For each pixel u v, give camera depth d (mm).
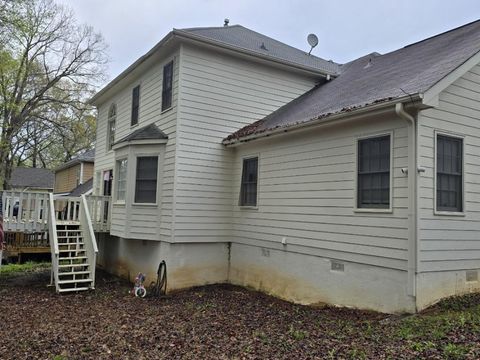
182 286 10125
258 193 10031
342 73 12938
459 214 6750
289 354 4762
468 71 6965
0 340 5789
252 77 11539
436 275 6395
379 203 6867
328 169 7973
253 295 9422
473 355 4105
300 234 8594
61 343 5605
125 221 10844
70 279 11195
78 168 25453
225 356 4840
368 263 6934
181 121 10211
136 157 10914
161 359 4812
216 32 12242
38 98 24109
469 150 7035
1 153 23812
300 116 9008
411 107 6125
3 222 10797
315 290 8117
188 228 10203
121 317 7285
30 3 19406
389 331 5438
